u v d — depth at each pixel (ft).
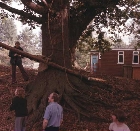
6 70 54.39
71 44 42.29
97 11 42.19
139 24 50.31
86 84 36.11
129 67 76.69
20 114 23.41
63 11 35.04
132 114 31.30
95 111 31.45
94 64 95.55
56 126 19.71
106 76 53.47
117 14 46.24
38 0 37.73
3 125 28.99
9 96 35.35
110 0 42.60
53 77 33.81
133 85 44.73
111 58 93.81
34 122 28.73
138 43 55.06
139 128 28.09
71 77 35.04
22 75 43.93
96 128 27.96
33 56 34.06
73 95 32.35
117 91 37.58
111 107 32.73
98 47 57.77
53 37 34.99
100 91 35.53
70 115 30.25
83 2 41.39
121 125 16.69
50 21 34.81
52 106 19.75
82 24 42.55
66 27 35.65
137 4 46.06
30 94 33.17
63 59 35.06
